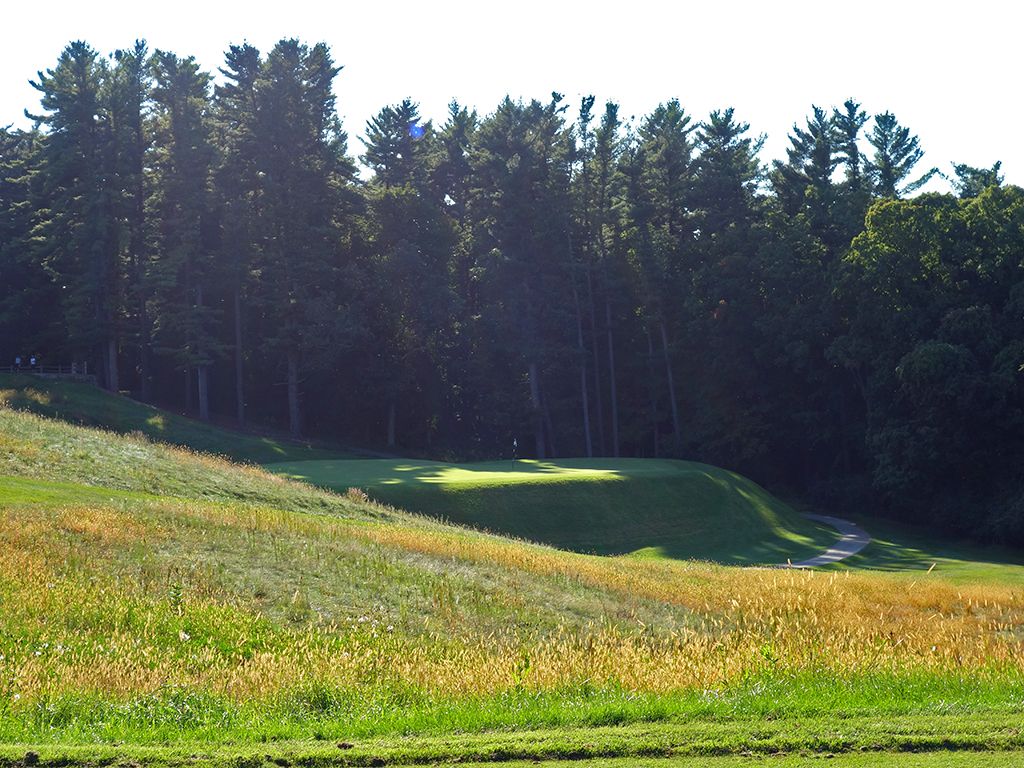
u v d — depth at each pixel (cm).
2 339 6228
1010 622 1906
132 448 3133
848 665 1169
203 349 6003
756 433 6294
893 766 723
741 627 1656
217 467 3167
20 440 2847
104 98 5794
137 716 956
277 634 1452
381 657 1256
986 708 897
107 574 1641
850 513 5866
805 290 6206
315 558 1919
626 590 1980
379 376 6438
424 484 3747
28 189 6544
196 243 6003
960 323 5091
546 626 1658
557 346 6681
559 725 868
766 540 4297
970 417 4978
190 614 1477
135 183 6009
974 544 4966
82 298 5709
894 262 5459
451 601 1727
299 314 6175
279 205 6175
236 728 884
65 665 1126
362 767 752
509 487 3862
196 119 6038
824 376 6116
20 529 1812
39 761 755
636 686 1081
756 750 768
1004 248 5331
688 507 4291
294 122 6372
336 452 5984
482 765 746
